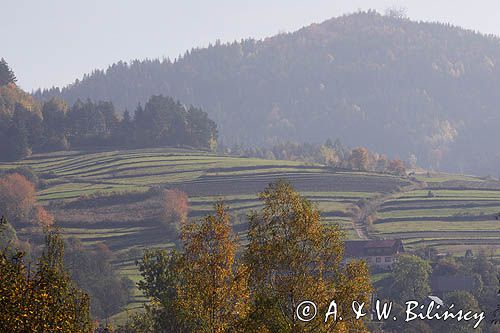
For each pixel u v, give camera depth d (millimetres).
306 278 146125
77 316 131625
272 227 151375
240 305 153000
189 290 160625
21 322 101125
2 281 103250
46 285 108125
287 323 142000
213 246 161375
